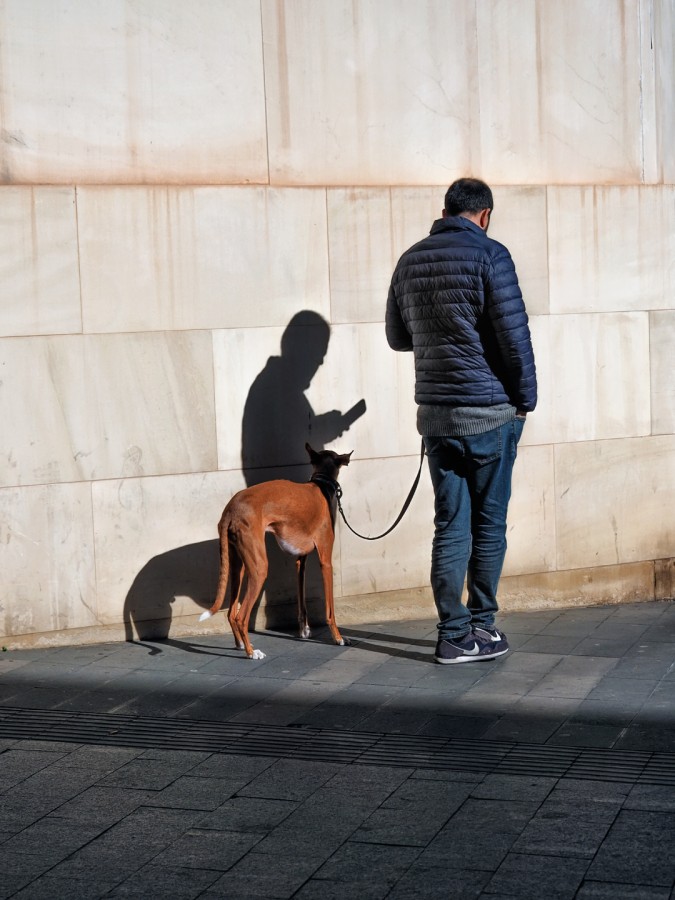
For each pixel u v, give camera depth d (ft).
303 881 14.44
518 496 28.89
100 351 25.94
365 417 27.86
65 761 18.92
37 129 25.41
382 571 28.27
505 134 28.40
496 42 28.14
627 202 29.19
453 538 24.09
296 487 25.29
